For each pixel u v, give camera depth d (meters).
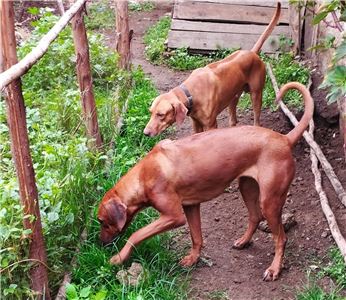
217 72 5.75
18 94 3.51
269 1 9.41
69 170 4.89
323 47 4.75
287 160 4.26
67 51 7.50
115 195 4.35
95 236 4.64
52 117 6.04
